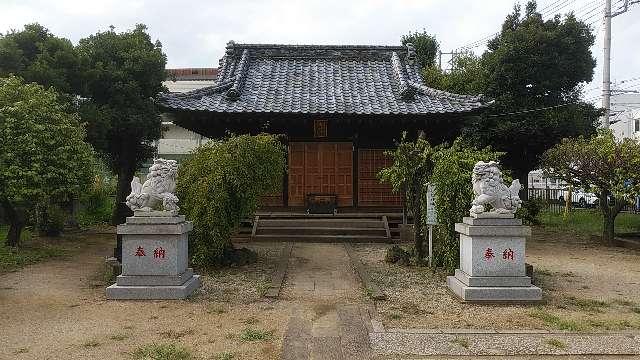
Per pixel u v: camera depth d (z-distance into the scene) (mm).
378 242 17203
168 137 41531
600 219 24031
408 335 7531
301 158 19875
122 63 20078
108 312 8750
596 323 8219
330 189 19844
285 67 22266
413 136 19453
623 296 10258
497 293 9406
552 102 25547
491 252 9609
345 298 9891
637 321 8398
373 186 19828
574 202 32469
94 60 19469
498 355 6777
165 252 9727
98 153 21500
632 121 42625
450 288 10492
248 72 21609
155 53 20641
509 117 25047
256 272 12320
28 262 13453
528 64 24609
